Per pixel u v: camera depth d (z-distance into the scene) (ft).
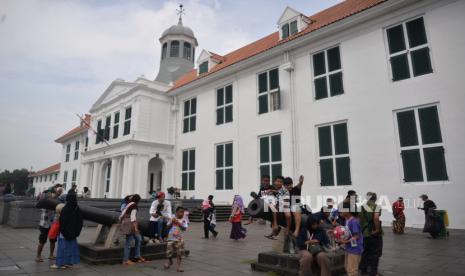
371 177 43.68
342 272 19.48
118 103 83.71
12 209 46.98
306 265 16.96
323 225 21.11
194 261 24.16
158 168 82.84
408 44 42.96
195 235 39.68
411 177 40.24
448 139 38.06
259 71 61.41
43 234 23.32
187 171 73.41
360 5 52.21
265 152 57.93
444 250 26.43
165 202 26.91
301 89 53.93
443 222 33.30
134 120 75.61
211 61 76.48
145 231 25.46
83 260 23.75
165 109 80.02
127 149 74.33
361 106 46.24
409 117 41.68
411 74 42.14
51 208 23.22
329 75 50.70
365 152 44.83
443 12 40.42
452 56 39.09
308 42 53.36
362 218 19.51
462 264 21.66
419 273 19.52
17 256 24.91
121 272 20.44
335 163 47.75
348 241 17.42
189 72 95.14
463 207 35.91
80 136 114.32
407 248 27.48
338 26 49.06
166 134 78.69
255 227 48.06
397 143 42.09
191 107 75.77
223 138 65.98
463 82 37.91
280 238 21.17
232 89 66.23
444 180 37.68
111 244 23.90
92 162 92.12
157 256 24.95
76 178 112.68
